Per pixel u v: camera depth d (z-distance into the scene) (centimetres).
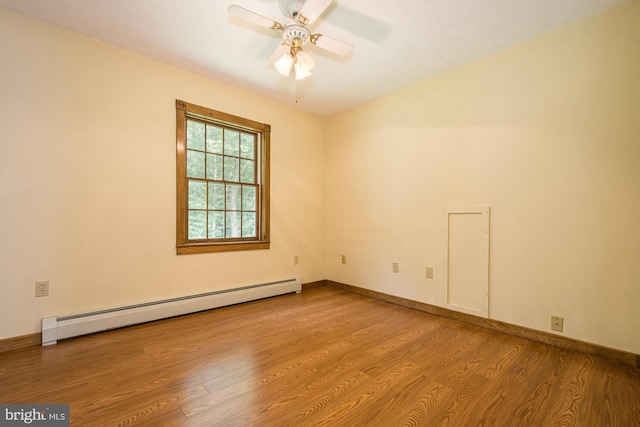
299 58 195
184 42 238
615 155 192
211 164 308
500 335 234
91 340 218
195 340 220
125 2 192
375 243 345
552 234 217
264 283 341
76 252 226
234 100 317
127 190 250
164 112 270
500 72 243
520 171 232
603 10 194
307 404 144
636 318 185
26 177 207
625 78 188
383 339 224
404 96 315
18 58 204
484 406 143
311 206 393
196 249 288
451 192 275
